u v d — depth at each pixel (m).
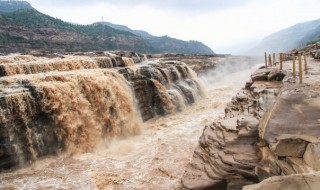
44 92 16.06
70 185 12.57
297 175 4.74
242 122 10.65
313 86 10.30
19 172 13.89
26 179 13.16
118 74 22.95
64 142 16.45
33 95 15.59
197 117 24.31
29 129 15.01
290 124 8.00
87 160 15.45
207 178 9.68
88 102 18.22
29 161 14.69
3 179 13.10
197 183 9.65
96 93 18.91
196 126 21.34
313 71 17.58
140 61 39.81
